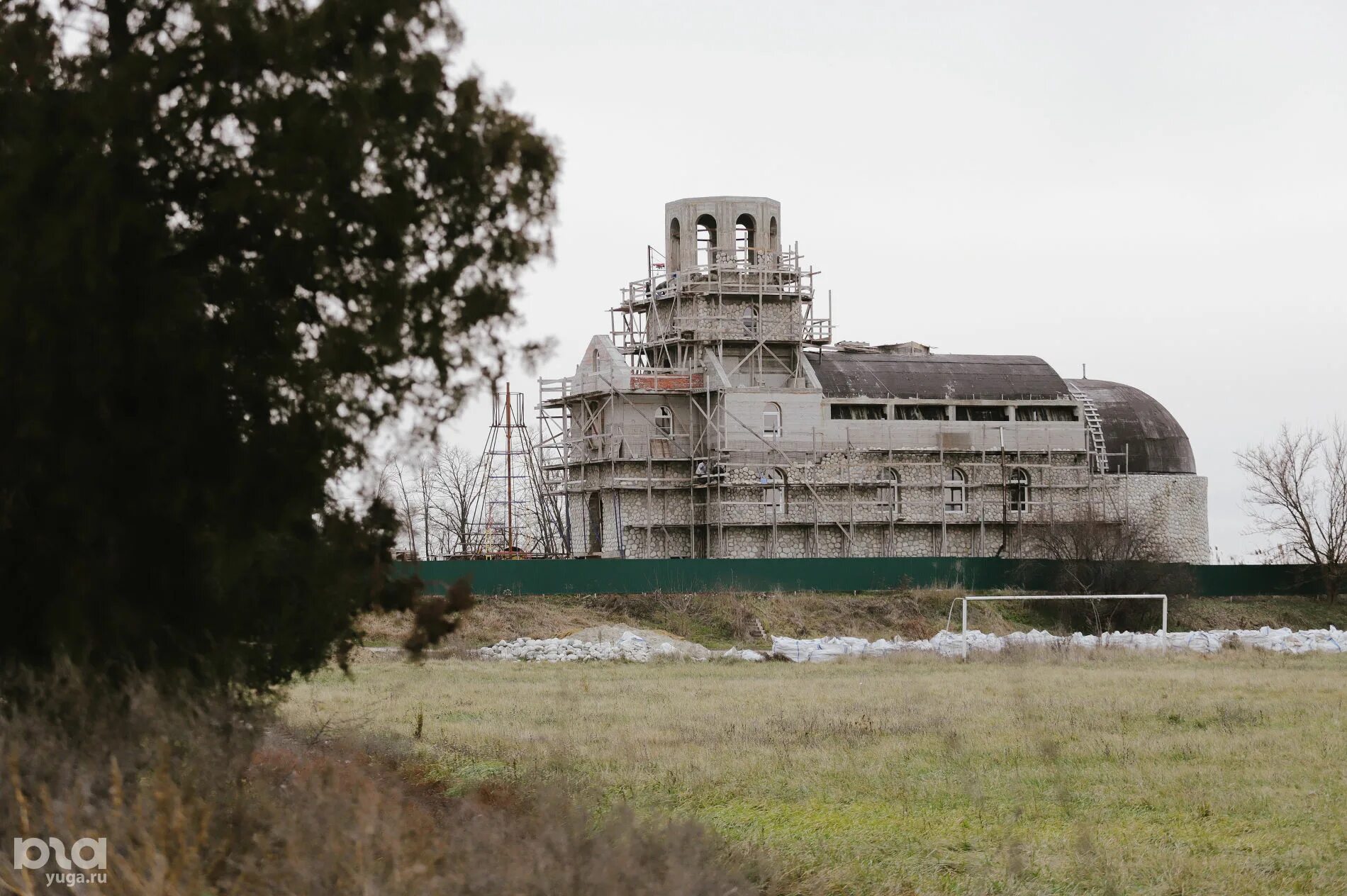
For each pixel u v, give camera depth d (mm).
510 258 18359
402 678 46250
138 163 17078
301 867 11719
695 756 26422
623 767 25094
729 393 92625
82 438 16594
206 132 17438
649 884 12344
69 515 16578
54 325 16188
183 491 16766
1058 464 98938
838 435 94500
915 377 98562
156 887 11062
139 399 16953
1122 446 105562
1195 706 35031
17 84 16875
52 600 16578
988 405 98125
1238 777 24000
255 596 17469
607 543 92875
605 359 93562
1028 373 101500
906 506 95625
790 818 20578
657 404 94062
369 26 17938
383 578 18531
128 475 16875
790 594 84750
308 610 17953
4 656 16609
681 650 65000
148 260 16781
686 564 83125
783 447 93562
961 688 42781
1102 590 88188
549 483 98812
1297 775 24125
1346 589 97812
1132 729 30641
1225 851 18203
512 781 22484
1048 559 91938
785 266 97500
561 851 12516
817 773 24531
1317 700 36969
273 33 17188
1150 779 23797
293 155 16969
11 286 15984
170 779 12883
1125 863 17406
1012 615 86875
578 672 52188
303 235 17203
